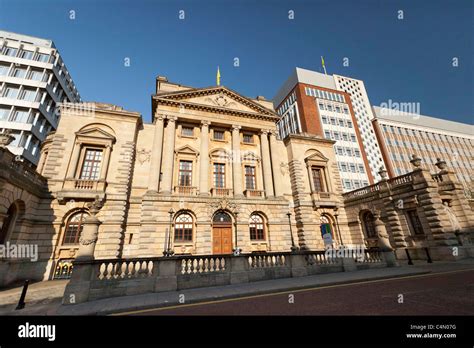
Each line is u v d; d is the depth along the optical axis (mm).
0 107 36906
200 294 9008
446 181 18656
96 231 10258
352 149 53594
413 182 18953
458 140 70000
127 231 19188
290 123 58312
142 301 8242
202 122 24781
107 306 7777
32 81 39406
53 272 16031
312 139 29047
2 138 13125
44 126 40750
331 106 56406
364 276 11516
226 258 11664
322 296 8219
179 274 10594
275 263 12797
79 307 7809
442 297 7082
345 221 26047
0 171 12500
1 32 41812
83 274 9164
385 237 15672
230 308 7230
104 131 20312
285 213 23828
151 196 19906
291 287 9648
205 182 22453
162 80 26844
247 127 26953
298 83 56500
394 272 12328
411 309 6082
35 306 8664
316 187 27625
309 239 23844
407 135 64500
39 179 17094
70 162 18875
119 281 9703
